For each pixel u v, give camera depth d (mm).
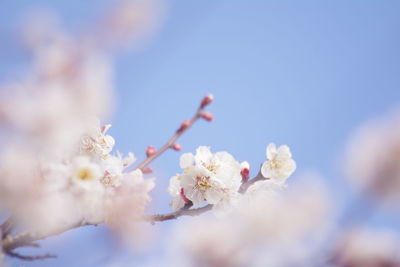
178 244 644
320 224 533
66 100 635
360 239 495
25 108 637
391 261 490
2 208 674
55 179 703
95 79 631
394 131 443
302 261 544
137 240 658
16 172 665
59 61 615
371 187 443
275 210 583
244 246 613
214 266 620
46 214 686
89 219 717
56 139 652
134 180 738
